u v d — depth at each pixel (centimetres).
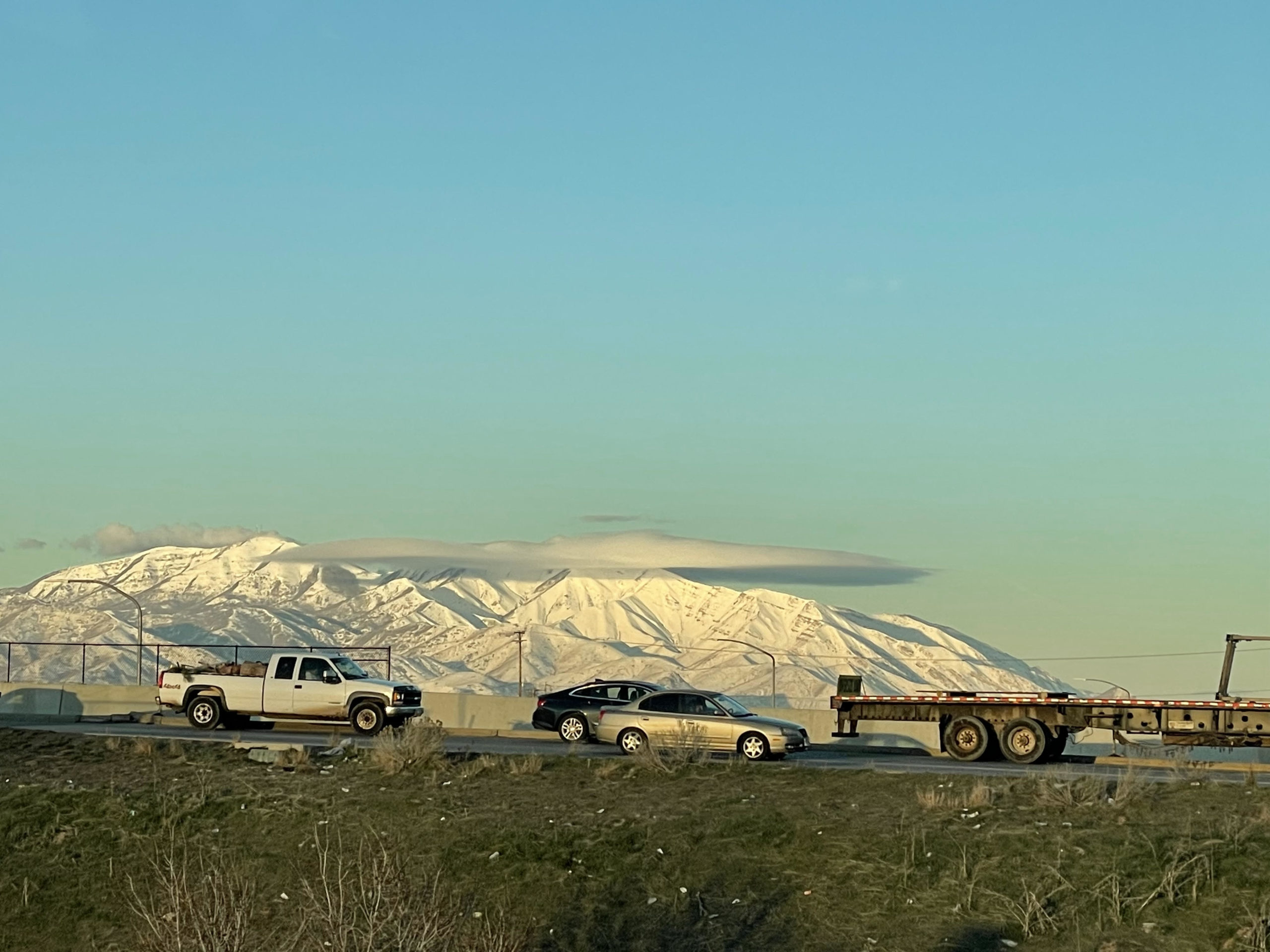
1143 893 2427
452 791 3259
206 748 3869
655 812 3012
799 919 2506
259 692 4603
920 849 2667
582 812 3055
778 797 3069
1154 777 3259
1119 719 3959
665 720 3972
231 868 2725
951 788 3058
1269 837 2583
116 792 3412
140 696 5394
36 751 3903
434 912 2084
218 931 1998
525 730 4847
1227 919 2327
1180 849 2533
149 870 2992
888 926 2447
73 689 5472
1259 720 3856
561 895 2695
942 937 2389
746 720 3931
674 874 2706
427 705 5041
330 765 3600
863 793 3073
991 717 4044
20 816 3291
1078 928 2362
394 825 3050
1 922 2912
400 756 3506
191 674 4688
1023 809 2844
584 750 4062
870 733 4547
